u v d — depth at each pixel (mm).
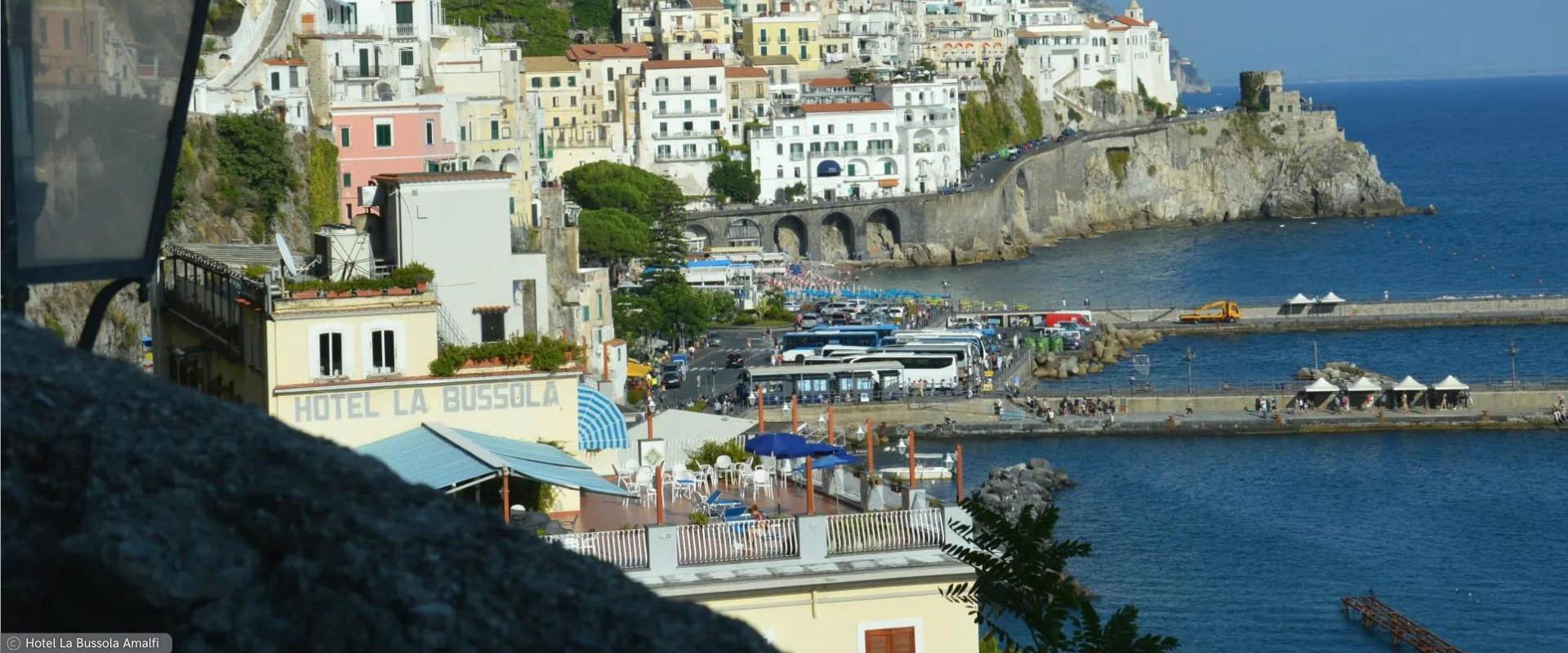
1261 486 183875
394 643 11812
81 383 13094
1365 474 190125
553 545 12867
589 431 71062
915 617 54750
